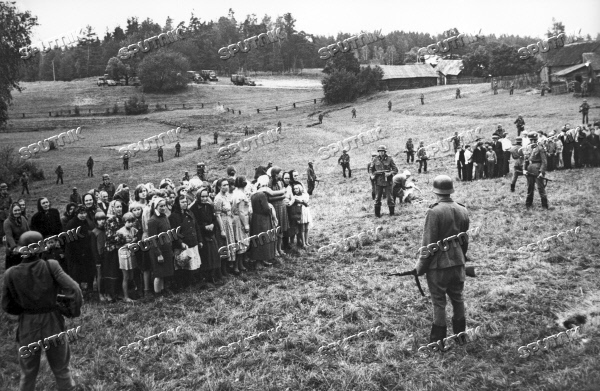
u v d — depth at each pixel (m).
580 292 7.84
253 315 8.05
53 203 26.78
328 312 7.96
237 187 10.47
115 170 38.97
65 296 5.61
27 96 92.19
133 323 7.99
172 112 77.88
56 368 5.67
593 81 44.59
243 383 6.00
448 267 6.36
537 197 15.38
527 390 5.31
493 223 12.46
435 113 50.53
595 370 5.40
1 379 6.32
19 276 5.45
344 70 79.50
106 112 78.06
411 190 17.22
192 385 6.05
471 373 5.81
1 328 8.00
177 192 9.44
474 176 21.53
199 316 8.16
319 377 6.00
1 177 33.19
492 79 63.94
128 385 6.13
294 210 11.79
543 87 49.56
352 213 16.02
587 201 14.09
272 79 115.88
